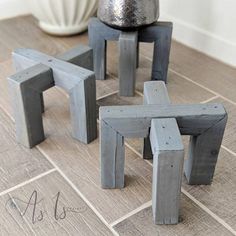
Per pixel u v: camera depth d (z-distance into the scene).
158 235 0.71
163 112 0.72
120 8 1.04
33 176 0.84
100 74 1.21
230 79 1.23
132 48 1.05
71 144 0.94
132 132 0.73
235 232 0.72
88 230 0.72
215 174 0.85
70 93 0.89
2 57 1.35
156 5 1.09
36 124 0.91
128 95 1.13
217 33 1.32
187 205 0.77
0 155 0.90
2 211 0.76
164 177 0.66
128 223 0.73
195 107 0.74
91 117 0.91
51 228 0.72
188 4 1.37
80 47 1.04
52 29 1.48
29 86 0.85
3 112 1.05
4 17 1.66
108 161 0.76
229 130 0.99
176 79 1.23
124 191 0.80
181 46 1.44
